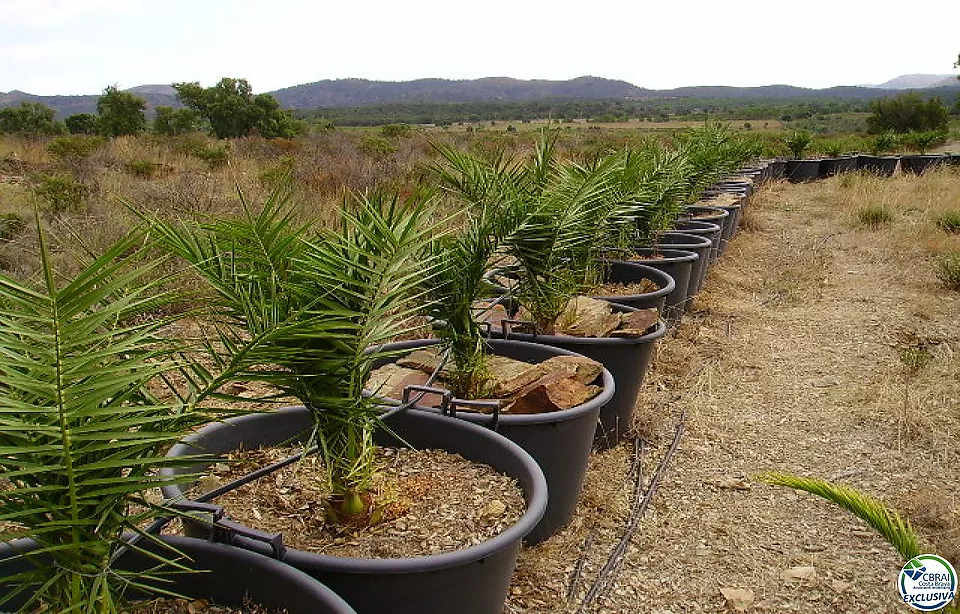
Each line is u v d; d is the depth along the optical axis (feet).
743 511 11.04
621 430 13.00
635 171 16.55
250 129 101.24
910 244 31.40
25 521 4.67
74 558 4.72
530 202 11.55
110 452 4.75
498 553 6.61
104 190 30.14
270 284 6.55
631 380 12.75
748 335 19.74
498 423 9.02
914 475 12.19
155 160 48.08
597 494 11.20
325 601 5.60
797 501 11.34
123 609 5.65
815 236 35.32
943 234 32.22
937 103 130.52
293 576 5.80
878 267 28.12
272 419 8.82
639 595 9.02
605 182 13.48
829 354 18.34
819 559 9.87
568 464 9.64
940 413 14.29
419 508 7.75
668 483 11.77
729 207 31.04
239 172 40.47
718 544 10.17
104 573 4.79
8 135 63.87
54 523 4.40
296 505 7.77
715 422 14.14
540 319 13.00
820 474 12.24
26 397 4.54
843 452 13.04
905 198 42.98
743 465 12.51
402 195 19.83
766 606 8.91
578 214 12.10
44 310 3.99
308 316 6.41
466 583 6.50
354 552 6.97
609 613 8.66
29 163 46.98
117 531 5.05
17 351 4.40
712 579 9.39
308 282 6.58
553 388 9.80
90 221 20.25
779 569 9.64
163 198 24.84
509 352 11.85
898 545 7.04
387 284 6.59
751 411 14.78
